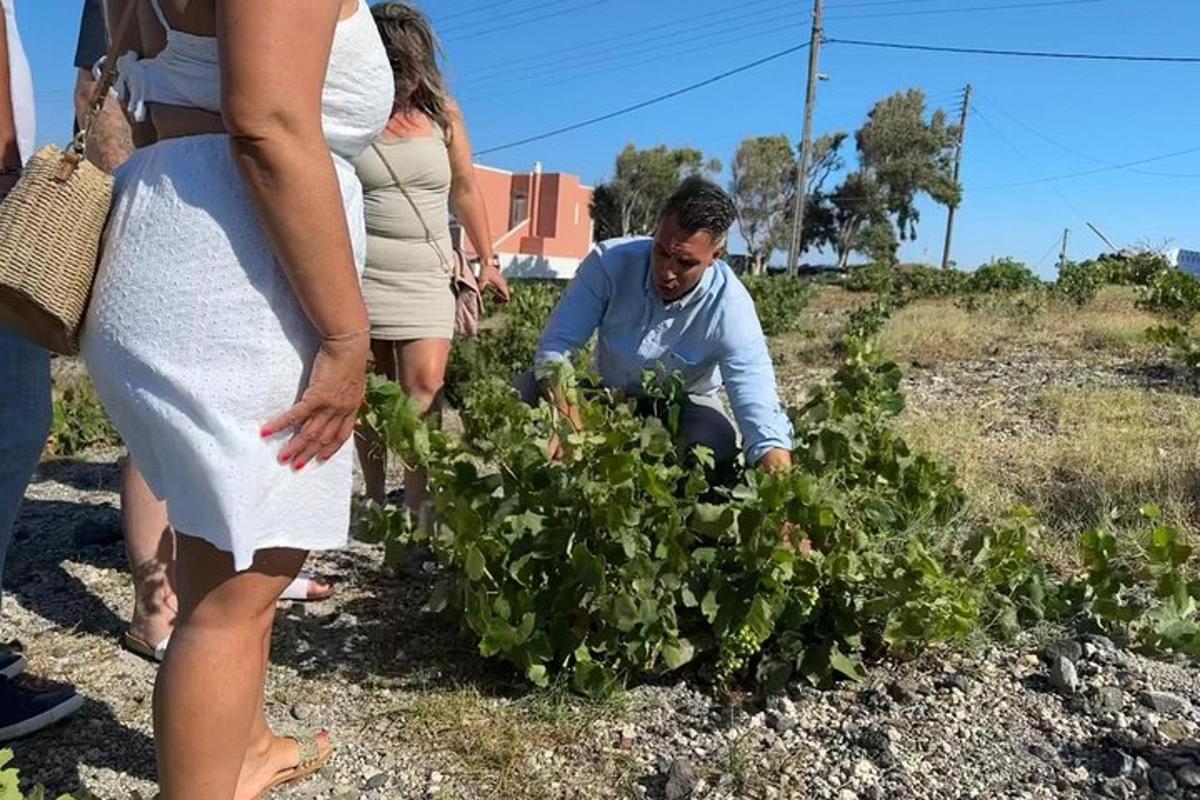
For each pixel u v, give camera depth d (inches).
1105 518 156.2
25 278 60.5
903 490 137.6
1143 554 142.5
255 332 60.9
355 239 67.4
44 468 206.4
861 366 146.1
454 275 151.3
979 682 113.8
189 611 66.2
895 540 125.8
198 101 62.4
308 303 61.1
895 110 2331.4
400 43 135.4
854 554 111.6
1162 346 378.3
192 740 65.8
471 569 104.2
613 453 104.7
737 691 111.4
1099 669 116.3
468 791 93.4
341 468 67.0
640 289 133.3
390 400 111.0
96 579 140.3
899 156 2324.1
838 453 123.6
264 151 56.8
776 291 666.8
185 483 61.2
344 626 126.4
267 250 61.3
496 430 112.3
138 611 116.2
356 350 63.0
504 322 353.7
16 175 88.4
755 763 98.0
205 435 60.1
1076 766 98.9
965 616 111.1
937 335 431.8
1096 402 261.9
